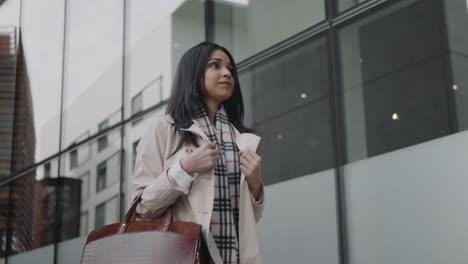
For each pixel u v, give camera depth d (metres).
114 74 6.45
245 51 5.38
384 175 4.11
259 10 5.32
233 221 2.22
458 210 3.68
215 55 2.47
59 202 6.83
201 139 2.32
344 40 4.56
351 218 4.25
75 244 6.44
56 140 7.11
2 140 8.09
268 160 4.94
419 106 4.01
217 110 2.48
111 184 6.07
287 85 4.91
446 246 3.70
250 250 2.21
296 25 4.97
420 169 3.92
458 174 3.71
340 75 4.54
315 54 4.76
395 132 4.11
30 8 8.27
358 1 4.55
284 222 4.69
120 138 6.12
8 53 8.41
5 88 8.26
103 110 6.45
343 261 4.23
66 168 6.84
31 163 7.50
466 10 3.86
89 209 6.32
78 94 6.92
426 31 4.07
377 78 4.29
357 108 4.37
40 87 7.65
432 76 3.97
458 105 3.79
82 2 7.24
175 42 5.88
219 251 2.18
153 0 6.26
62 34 7.45
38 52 7.86
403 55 4.17
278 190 4.80
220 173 2.26
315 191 4.51
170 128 2.34
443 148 3.82
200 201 2.17
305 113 4.71
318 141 4.57
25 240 7.37
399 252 3.94
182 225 2.08
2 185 8.00
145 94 5.97
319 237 4.41
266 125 5.02
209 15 5.74
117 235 2.10
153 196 2.13
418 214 3.88
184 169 2.12
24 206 7.50
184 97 2.39
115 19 6.66
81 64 6.99
